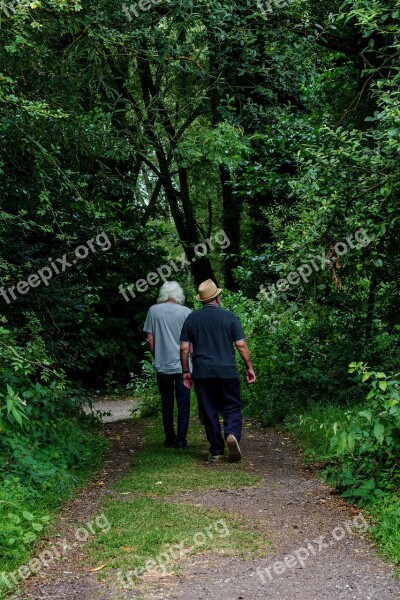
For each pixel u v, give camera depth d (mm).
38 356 7211
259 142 11383
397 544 4324
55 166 7805
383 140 6422
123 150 8172
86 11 7746
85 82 8281
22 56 7340
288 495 5824
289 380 10016
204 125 9305
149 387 13484
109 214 9203
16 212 8820
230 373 7363
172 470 6918
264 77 11422
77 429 8125
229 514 5254
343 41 10695
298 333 10906
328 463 6789
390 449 5523
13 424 6426
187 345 7645
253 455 7715
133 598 3752
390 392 5590
